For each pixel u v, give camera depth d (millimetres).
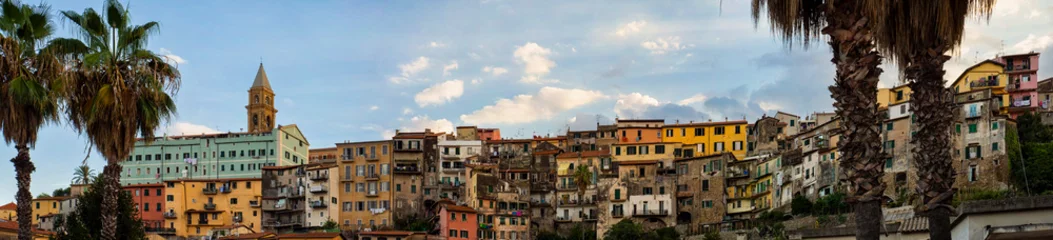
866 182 16672
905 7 17781
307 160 196750
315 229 160000
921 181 18359
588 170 161625
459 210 146750
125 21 33562
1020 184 108438
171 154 185875
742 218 145500
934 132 18250
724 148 160500
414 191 165625
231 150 183125
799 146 142500
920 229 27688
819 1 18156
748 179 147750
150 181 185125
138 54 33656
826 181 128625
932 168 18156
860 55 16844
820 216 117000
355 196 165000
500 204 159125
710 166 149875
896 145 119500
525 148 173000
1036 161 108375
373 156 166375
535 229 161875
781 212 132750
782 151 147250
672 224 149250
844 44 16922
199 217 160875
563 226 161250
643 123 169000
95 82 33031
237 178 170250
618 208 153500
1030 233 19844
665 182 152125
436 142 169875
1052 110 135000
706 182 149625
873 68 16828
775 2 17766
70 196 160375
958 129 115938
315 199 162750
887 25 18312
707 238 127375
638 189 153250
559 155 166250
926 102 18344
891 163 119250
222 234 154750
